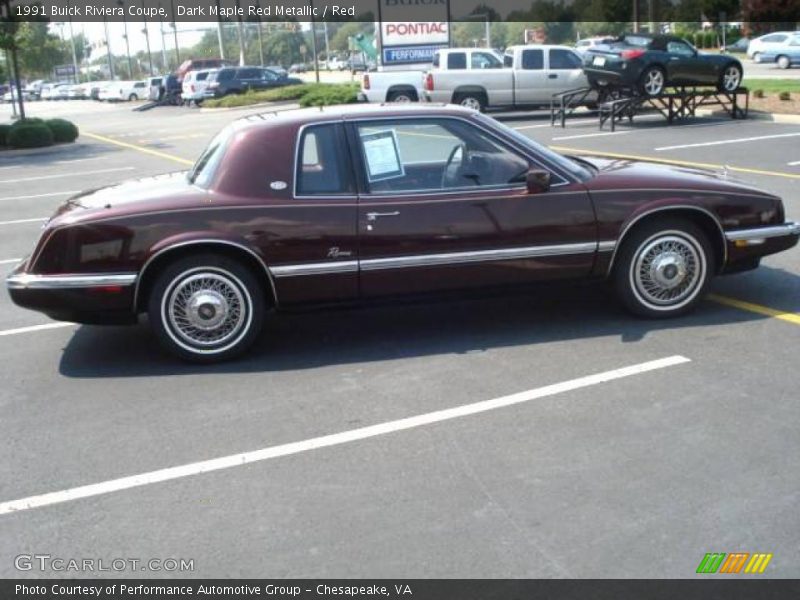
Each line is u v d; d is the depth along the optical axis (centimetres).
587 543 351
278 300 570
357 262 569
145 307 575
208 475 424
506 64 2336
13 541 375
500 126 598
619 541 351
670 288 615
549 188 586
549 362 550
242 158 568
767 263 770
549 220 585
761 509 369
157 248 551
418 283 580
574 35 6238
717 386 498
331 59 10038
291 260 563
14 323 703
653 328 605
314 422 479
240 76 4022
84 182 1622
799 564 331
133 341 642
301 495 400
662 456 420
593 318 635
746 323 605
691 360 540
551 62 2270
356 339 621
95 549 365
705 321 614
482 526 366
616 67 1894
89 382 559
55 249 554
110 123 3353
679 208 596
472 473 412
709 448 425
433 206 573
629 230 601
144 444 462
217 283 568
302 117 583
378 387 525
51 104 6228
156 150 2133
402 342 609
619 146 1595
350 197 568
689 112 2002
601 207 591
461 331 625
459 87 2264
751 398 480
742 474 399
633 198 595
